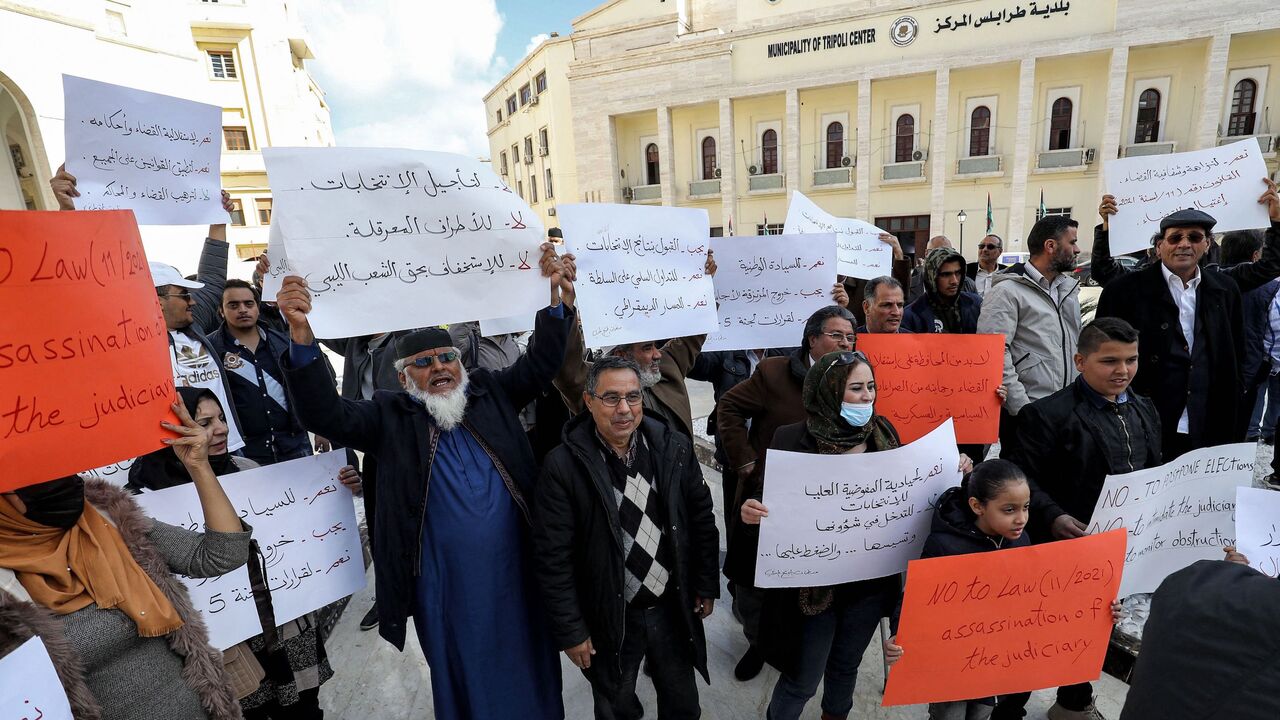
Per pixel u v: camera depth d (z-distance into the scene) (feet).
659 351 8.91
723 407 9.02
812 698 8.42
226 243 13.12
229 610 6.59
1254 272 9.64
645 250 8.20
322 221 5.74
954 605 5.71
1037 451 7.07
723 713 8.20
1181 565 6.86
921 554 6.31
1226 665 2.75
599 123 88.63
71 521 4.25
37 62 47.91
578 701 8.68
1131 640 8.21
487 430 6.87
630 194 91.97
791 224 13.23
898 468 6.30
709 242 8.92
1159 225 9.91
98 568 4.34
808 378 6.68
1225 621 2.85
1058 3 66.59
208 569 5.01
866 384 6.32
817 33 75.97
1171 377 9.37
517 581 6.86
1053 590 5.81
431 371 6.63
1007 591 5.75
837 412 6.41
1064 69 69.92
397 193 6.04
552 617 6.40
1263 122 65.46
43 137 48.60
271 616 7.11
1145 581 6.73
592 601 6.54
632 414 6.28
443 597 6.64
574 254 7.57
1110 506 6.23
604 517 6.42
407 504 6.55
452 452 6.79
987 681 5.95
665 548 6.79
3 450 3.67
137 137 9.10
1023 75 68.59
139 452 4.39
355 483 7.66
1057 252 10.07
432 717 8.52
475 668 6.63
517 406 7.55
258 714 7.45
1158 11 63.21
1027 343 10.31
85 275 4.04
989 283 11.17
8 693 3.50
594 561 6.45
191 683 4.83
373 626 10.57
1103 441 6.70
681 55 82.23
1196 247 8.76
